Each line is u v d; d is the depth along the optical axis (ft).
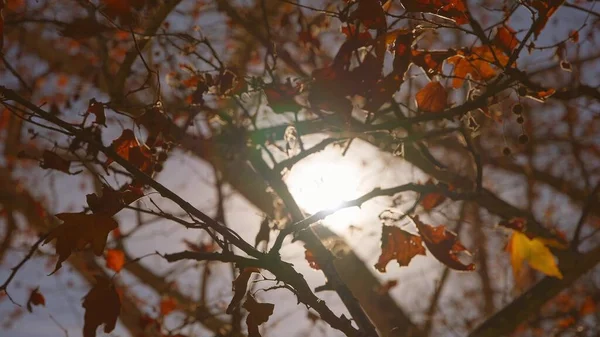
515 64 8.03
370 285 14.73
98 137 7.72
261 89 9.43
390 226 8.42
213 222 5.66
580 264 12.84
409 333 14.51
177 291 17.43
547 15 7.43
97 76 12.26
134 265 17.03
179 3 10.61
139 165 7.82
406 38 7.50
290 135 10.03
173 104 12.23
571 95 8.83
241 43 16.26
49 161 7.64
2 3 6.81
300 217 9.73
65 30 10.52
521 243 9.39
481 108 8.07
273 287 5.96
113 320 6.60
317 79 7.65
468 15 7.73
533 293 13.08
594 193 13.23
